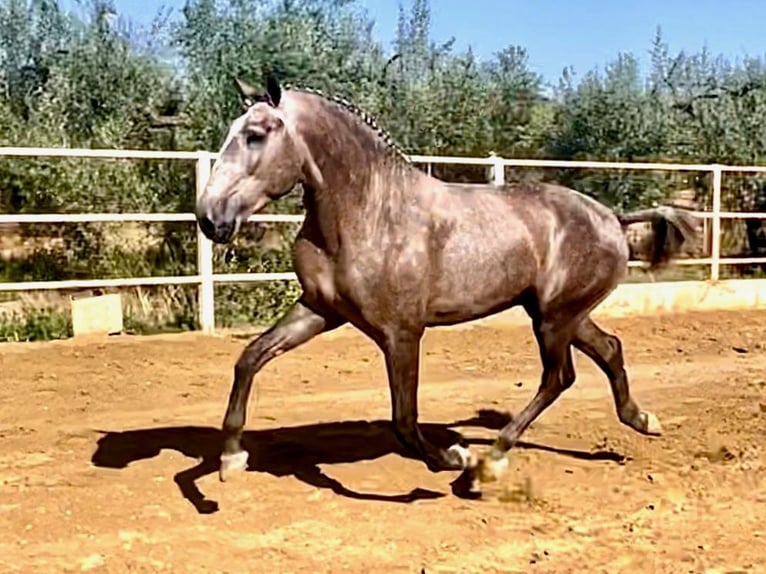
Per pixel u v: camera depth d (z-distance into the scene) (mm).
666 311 12859
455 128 17156
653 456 6223
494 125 18109
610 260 5684
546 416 7410
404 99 16875
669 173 17484
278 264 12523
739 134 18125
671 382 8922
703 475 5793
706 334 11586
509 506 5293
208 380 8766
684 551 4625
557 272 5555
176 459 6152
